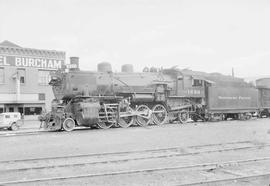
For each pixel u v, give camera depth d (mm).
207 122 23719
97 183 6941
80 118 18938
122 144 12820
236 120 26109
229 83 25844
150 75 22359
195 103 24031
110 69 21500
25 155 10656
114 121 19938
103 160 9602
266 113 31312
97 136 15336
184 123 22984
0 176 7781
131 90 21094
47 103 35688
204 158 9922
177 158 9930
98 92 20094
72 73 19469
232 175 7605
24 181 6887
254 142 13500
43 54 35469
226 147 12109
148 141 13602
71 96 19297
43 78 35625
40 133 17203
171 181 7074
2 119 24688
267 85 31672
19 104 33906
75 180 7141
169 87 22438
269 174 7316
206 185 6602
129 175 7562
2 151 11453
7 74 33125
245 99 26781
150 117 21391
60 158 9875
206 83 24484
